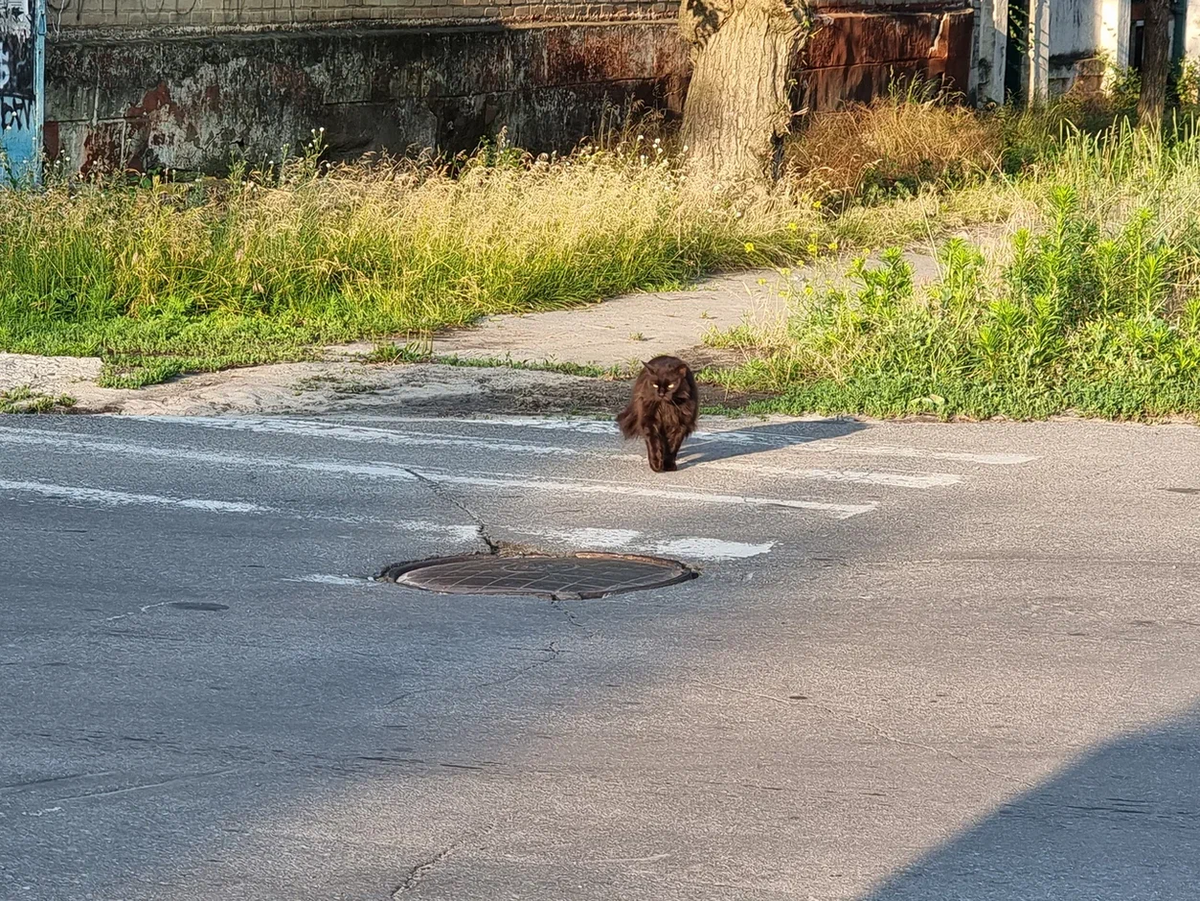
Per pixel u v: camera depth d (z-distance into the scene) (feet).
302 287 50.93
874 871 15.07
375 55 67.51
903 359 40.96
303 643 21.67
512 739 18.33
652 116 81.66
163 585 24.31
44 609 22.97
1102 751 18.02
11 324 45.60
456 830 15.94
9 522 27.68
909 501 29.71
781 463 32.83
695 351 45.83
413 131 69.92
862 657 21.20
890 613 23.12
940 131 83.05
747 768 17.52
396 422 36.70
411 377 41.52
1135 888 14.75
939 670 20.70
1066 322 42.19
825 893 14.65
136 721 18.74
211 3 61.87
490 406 38.60
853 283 50.52
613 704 19.45
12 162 54.49
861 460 33.12
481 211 56.08
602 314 51.55
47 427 35.58
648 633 22.24
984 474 31.83
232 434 35.19
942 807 16.51
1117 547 26.55
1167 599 23.77
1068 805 16.57
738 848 15.56
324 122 65.92
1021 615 23.00
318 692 19.80
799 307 48.42
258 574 25.02
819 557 26.08
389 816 16.25
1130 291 43.42
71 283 48.67
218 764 17.52
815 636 22.09
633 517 28.68
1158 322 40.75
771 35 66.33
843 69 91.40
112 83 57.88
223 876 14.92
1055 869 15.12
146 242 49.98
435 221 54.34
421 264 52.26
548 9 76.84
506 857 15.35
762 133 66.85
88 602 23.36
